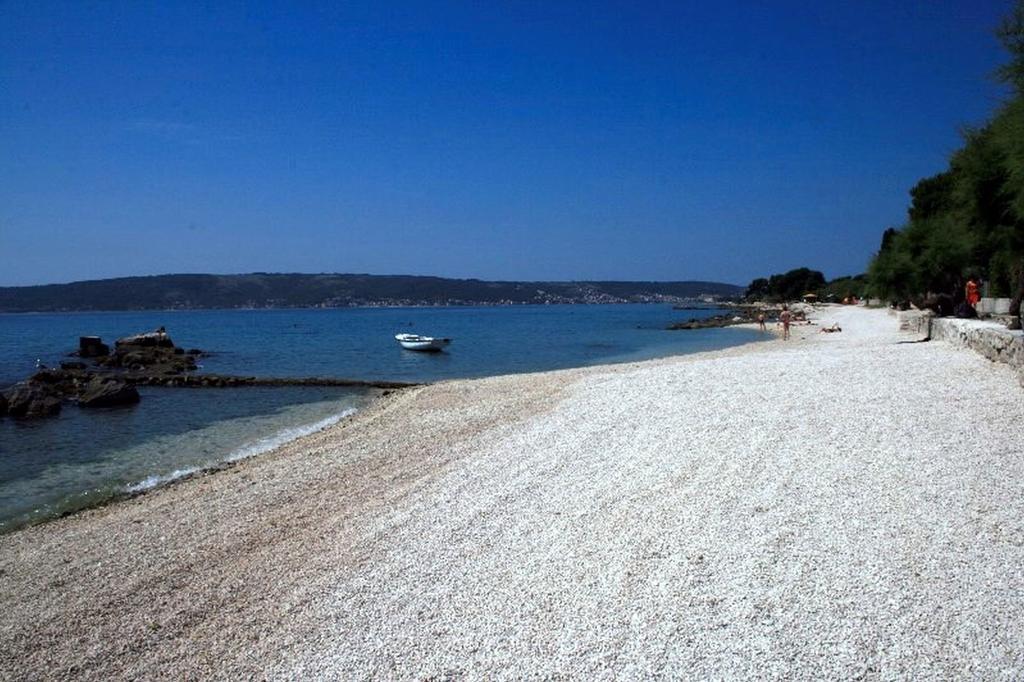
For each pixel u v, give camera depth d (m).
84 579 8.12
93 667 6.13
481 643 5.94
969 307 23.52
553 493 9.66
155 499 12.08
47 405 22.81
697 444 11.41
